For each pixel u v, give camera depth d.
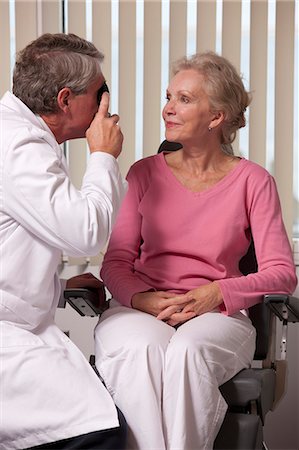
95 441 2.01
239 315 2.42
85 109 2.23
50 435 2.01
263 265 2.40
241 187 2.45
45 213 2.03
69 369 2.04
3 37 3.23
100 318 2.37
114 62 3.23
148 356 2.11
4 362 2.02
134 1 3.20
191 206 2.45
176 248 2.43
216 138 2.49
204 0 3.16
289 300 2.24
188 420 2.08
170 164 2.54
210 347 2.14
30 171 2.03
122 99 3.22
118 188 2.17
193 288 2.40
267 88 3.18
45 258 2.10
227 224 2.42
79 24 3.22
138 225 2.51
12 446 2.04
